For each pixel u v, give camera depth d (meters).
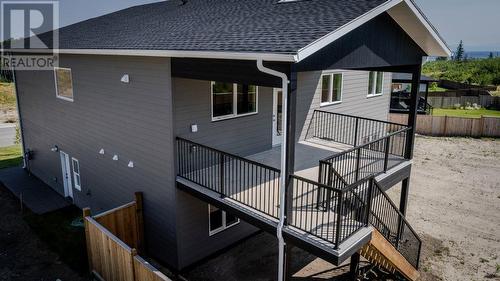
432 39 7.93
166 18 10.57
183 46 6.53
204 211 8.62
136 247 8.95
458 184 14.18
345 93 12.99
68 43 10.48
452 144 20.48
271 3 8.57
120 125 9.17
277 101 10.35
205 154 8.58
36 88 12.99
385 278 8.09
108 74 9.13
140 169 8.86
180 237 8.25
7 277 7.99
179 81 7.66
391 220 8.20
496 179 14.80
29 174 14.94
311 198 7.09
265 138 10.17
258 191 7.50
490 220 11.09
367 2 6.33
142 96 8.26
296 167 8.92
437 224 10.74
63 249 9.16
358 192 6.95
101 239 7.44
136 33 9.30
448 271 8.38
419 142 20.89
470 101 31.92
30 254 8.93
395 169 8.53
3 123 25.42
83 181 11.42
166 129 7.85
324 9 6.67
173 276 8.38
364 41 6.78
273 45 5.22
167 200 8.23
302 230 5.84
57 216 11.09
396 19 7.39
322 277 8.04
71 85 10.84
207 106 8.38
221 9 9.65
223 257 9.00
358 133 14.09
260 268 8.50
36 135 13.88
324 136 12.37
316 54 5.76
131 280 6.71
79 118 10.80
